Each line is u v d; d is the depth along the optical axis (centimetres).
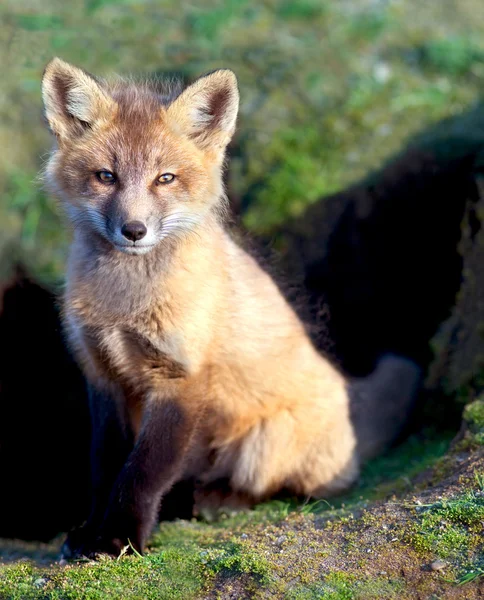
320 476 969
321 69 1551
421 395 1197
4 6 1644
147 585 650
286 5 1698
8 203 1468
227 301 832
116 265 789
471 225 1175
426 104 1480
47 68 778
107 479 834
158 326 781
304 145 1459
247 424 927
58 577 681
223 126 809
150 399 805
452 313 1205
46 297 1434
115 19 1639
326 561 645
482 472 740
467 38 1628
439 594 590
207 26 1628
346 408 1007
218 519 946
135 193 758
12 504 1405
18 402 1448
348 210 1405
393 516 696
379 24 1641
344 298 1398
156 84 945
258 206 1421
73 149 791
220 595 622
